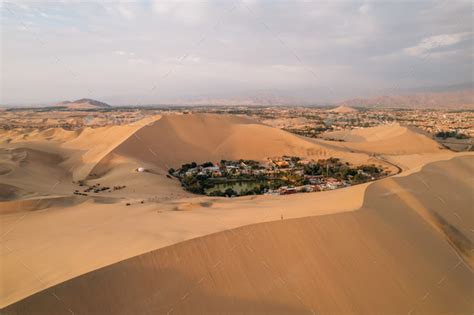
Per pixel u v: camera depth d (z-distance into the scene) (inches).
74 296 519.8
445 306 692.1
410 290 700.7
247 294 602.9
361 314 620.4
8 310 473.1
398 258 773.9
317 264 692.1
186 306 559.2
